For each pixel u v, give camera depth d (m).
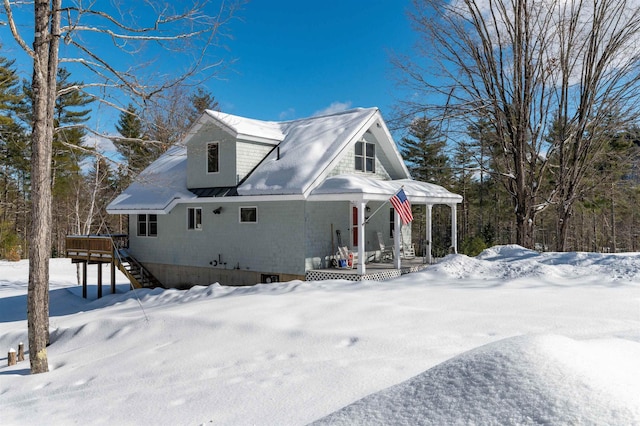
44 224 9.26
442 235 47.81
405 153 42.88
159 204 18.59
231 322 8.95
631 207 31.02
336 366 6.12
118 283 25.27
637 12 18.50
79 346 9.85
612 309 8.39
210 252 18.45
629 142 25.91
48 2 9.44
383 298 10.47
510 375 2.91
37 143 9.43
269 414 4.89
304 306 9.85
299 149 17.62
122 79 10.44
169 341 8.68
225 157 17.91
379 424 2.91
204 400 5.58
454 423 2.68
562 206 20.70
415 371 5.57
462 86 20.88
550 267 14.53
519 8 19.88
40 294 8.91
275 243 16.53
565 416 2.47
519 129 20.56
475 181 42.50
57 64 10.19
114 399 6.18
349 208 18.09
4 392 7.62
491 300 9.79
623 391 2.68
